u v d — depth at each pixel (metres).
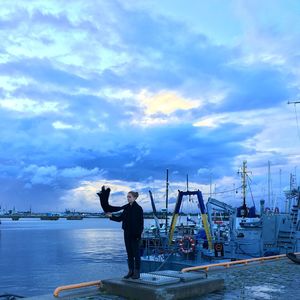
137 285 9.26
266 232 28.81
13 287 42.25
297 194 30.25
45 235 151.00
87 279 46.81
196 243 29.77
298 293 10.26
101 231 195.38
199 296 9.78
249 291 10.48
